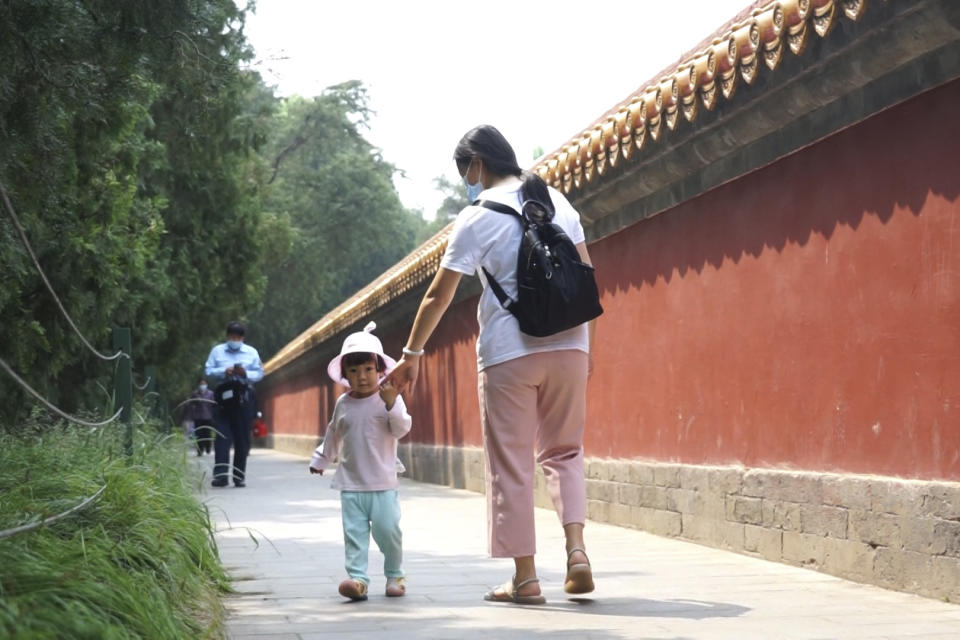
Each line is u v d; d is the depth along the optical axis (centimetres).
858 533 688
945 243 627
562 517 605
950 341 621
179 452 1063
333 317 2641
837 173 730
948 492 611
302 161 5341
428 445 1902
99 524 536
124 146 1171
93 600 398
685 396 944
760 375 823
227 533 998
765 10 721
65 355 1044
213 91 795
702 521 894
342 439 650
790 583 679
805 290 767
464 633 520
